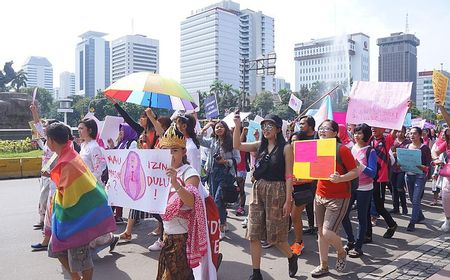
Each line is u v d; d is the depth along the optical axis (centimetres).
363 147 615
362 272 542
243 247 659
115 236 616
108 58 16388
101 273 530
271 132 466
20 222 801
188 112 783
